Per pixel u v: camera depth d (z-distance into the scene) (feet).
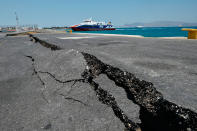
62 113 4.64
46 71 7.79
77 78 6.17
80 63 7.28
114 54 8.19
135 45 12.57
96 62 6.78
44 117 4.56
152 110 3.69
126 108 4.08
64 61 8.00
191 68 5.36
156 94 3.67
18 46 19.19
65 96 5.50
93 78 5.94
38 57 10.46
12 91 6.58
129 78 4.80
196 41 15.55
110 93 4.75
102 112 4.38
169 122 3.20
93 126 3.93
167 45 12.44
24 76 8.30
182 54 8.16
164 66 5.67
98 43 14.47
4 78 8.21
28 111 4.96
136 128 3.55
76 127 3.98
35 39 26.16
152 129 3.38
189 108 2.90
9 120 4.55
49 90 6.16
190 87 3.77
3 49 17.03
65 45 12.72
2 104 5.52
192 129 2.77
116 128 3.78
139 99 4.18
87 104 4.84
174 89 3.70
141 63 6.14
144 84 4.19
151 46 11.83
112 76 5.59
